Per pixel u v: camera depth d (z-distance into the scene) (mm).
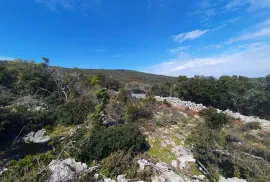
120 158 7195
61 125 12172
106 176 6461
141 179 6262
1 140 9641
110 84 28797
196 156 7133
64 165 6125
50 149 9258
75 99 15250
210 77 20719
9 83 17953
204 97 18844
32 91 16625
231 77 20094
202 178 6395
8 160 8180
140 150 8461
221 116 9828
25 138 10250
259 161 6344
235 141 8945
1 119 9492
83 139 8328
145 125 11727
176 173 6707
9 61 19938
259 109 15289
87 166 6766
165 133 10734
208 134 7293
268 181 5379
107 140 8133
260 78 16672
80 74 24094
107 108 12891
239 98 16359
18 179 5398
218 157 6742
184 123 12672
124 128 9445
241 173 6344
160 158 7832
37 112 12383
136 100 18453
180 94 21344
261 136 10734
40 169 5785
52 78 19062
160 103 18312
